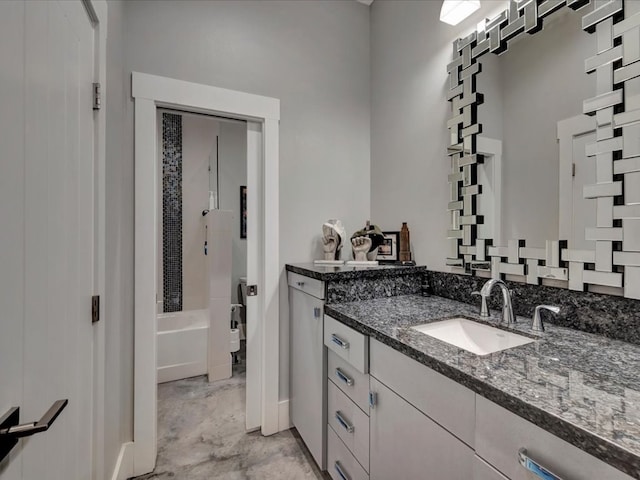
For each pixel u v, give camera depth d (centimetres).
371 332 115
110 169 130
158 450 177
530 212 128
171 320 302
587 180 110
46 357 74
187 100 171
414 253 189
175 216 338
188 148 344
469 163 153
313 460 168
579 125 112
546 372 77
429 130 179
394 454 106
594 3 107
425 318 128
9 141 58
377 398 116
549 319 121
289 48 200
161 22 167
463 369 79
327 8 214
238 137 364
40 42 71
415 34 188
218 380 262
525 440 65
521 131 131
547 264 122
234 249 356
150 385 162
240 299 350
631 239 99
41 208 72
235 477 157
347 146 220
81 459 99
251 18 189
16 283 61
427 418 92
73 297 92
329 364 153
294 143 201
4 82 57
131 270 160
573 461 57
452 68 161
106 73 122
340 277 155
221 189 356
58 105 81
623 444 50
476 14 152
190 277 344
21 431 57
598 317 106
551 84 121
